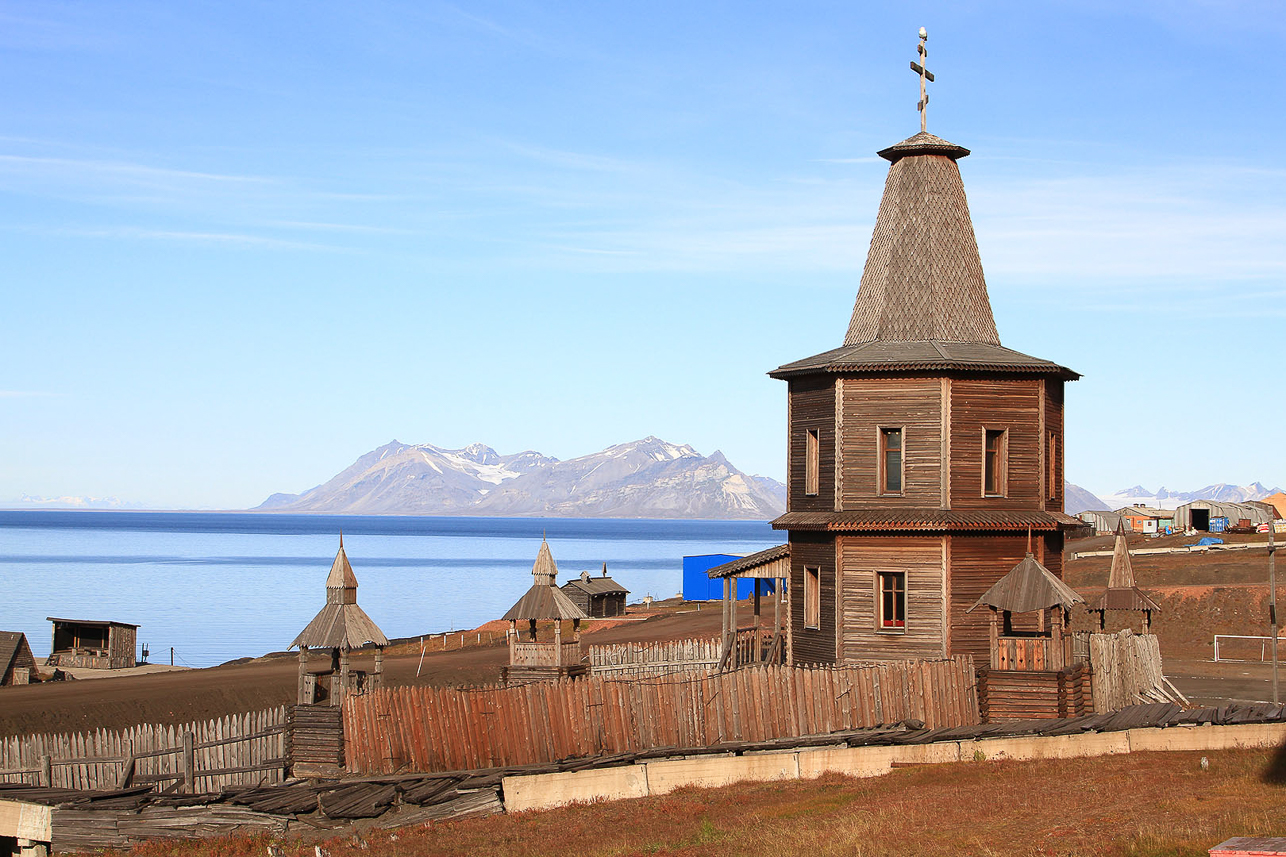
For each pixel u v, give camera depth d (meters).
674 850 25.47
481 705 33.62
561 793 31.62
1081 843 22.41
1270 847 16.98
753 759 32.56
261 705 57.75
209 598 162.75
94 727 51.94
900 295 45.28
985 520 41.84
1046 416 44.31
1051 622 42.62
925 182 45.69
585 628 93.00
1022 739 32.84
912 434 42.59
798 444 46.00
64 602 153.75
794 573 45.84
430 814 31.36
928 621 41.94
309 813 31.31
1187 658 60.53
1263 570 83.62
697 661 55.38
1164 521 141.38
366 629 40.25
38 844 31.88
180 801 31.69
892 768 32.22
